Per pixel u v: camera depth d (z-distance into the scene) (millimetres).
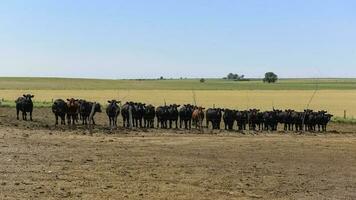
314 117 48562
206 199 17484
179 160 25406
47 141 30781
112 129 41344
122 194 17656
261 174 22625
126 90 130000
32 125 41031
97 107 46469
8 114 51562
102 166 22812
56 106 42875
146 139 34531
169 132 40906
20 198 16453
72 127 41250
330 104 90562
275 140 36750
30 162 22984
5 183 18531
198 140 34938
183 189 18875
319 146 33625
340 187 20438
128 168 22625
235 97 106438
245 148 31359
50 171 21109
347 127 53719
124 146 29969
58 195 17094
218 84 187625
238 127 47719
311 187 20266
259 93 122562
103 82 179625
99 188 18438
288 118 48406
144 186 19094
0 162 22594
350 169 24734
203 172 22422
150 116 45656
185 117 46031
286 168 24469
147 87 152875
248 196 18234
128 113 45188
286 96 111250
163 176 21125
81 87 145250
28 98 45094
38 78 190875
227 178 21312
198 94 115750
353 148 32844
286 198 18172
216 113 46719
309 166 25297
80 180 19688
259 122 47938
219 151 29531
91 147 28844
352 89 149125
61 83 166500
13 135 33188
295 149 31688
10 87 140250
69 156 25156
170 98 100562
